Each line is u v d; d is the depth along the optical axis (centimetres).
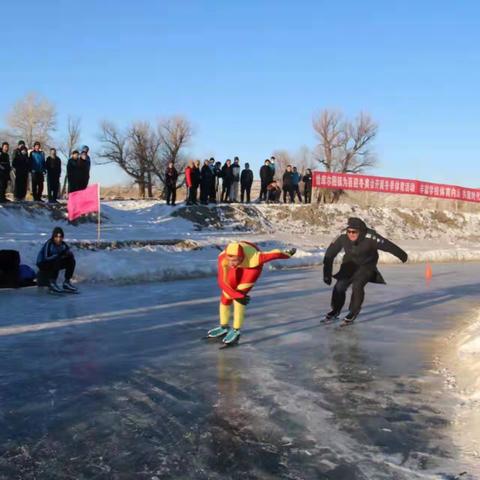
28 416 481
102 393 543
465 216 3162
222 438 438
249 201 2722
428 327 872
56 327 830
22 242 1415
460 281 1463
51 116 5275
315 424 468
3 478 371
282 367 640
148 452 412
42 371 614
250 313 969
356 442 431
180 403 516
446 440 435
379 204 3206
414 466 390
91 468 387
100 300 1060
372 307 1050
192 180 2423
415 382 585
